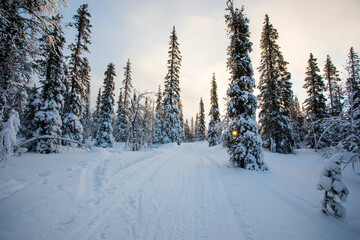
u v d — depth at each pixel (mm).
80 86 15727
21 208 3596
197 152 19688
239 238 3271
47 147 10461
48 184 4832
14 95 6000
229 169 9492
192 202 4992
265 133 19156
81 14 15250
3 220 3162
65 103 15227
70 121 14555
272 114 18141
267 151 17906
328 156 7457
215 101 31641
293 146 18547
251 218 4023
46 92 11570
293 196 5328
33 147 10922
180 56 25328
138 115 15430
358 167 9211
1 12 4453
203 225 3775
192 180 7230
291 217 3961
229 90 10938
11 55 5328
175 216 4172
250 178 7582
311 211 4223
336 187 3623
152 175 7652
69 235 3273
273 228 3539
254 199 5160
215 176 7930
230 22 11625
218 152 18641
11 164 6184
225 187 6324
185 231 3535
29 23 4984
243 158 9789
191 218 4082
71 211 4066
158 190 5883
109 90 22906
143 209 4492
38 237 3090
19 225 3191
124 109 30328
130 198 5125
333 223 3588
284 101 19297
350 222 3617
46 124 11172
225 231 3529
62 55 12234
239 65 10961
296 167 10883
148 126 16047
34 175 5230
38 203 3920
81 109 15953
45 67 11500
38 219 3494
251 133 9633
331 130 8109
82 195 4840
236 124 10211
